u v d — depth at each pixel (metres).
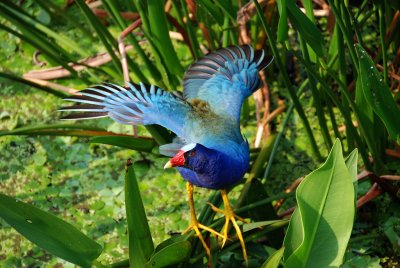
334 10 5.75
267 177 6.95
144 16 7.06
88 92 5.88
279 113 7.70
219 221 6.06
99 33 7.07
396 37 7.59
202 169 5.51
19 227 5.09
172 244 5.31
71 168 7.38
